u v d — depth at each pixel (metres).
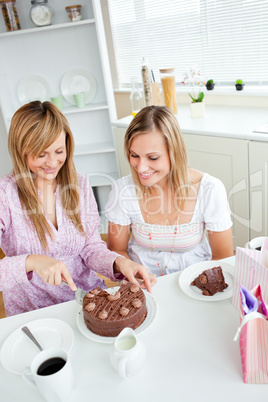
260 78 2.68
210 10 2.74
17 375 0.89
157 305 1.03
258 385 0.79
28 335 0.98
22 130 1.19
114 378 0.84
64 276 1.11
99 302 1.00
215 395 0.77
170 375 0.83
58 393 0.77
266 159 1.99
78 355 0.91
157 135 1.22
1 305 2.35
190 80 2.52
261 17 2.48
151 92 2.64
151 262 1.46
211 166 2.26
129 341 0.85
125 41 3.46
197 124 2.36
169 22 3.05
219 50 2.83
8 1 2.64
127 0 3.25
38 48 2.84
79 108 2.89
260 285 0.86
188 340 0.92
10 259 1.14
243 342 0.77
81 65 2.89
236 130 2.13
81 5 2.71
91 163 3.26
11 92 2.96
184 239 1.41
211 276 1.06
